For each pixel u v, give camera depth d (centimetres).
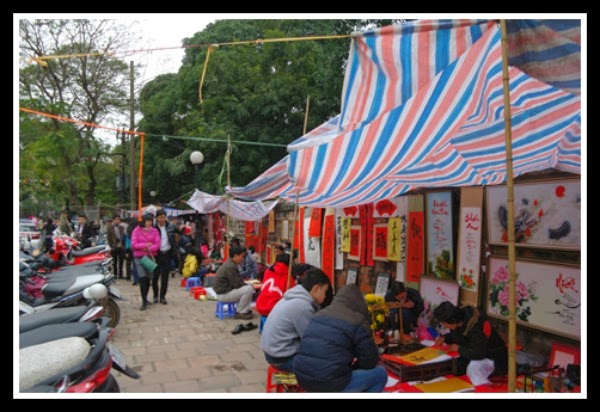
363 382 343
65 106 1767
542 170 476
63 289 618
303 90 1477
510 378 277
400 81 286
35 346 299
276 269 629
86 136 1988
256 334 689
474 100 291
